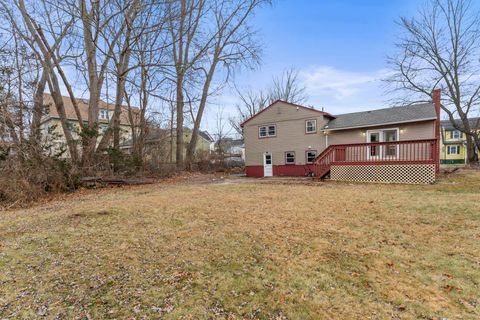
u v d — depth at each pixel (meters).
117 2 10.81
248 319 2.09
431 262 2.98
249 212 5.60
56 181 9.35
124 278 2.80
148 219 5.21
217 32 15.53
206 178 15.50
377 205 5.82
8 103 8.50
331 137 15.02
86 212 5.91
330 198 6.92
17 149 8.66
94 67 12.29
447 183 8.97
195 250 3.54
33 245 3.87
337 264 3.01
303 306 2.24
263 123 17.58
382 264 2.97
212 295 2.44
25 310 2.24
